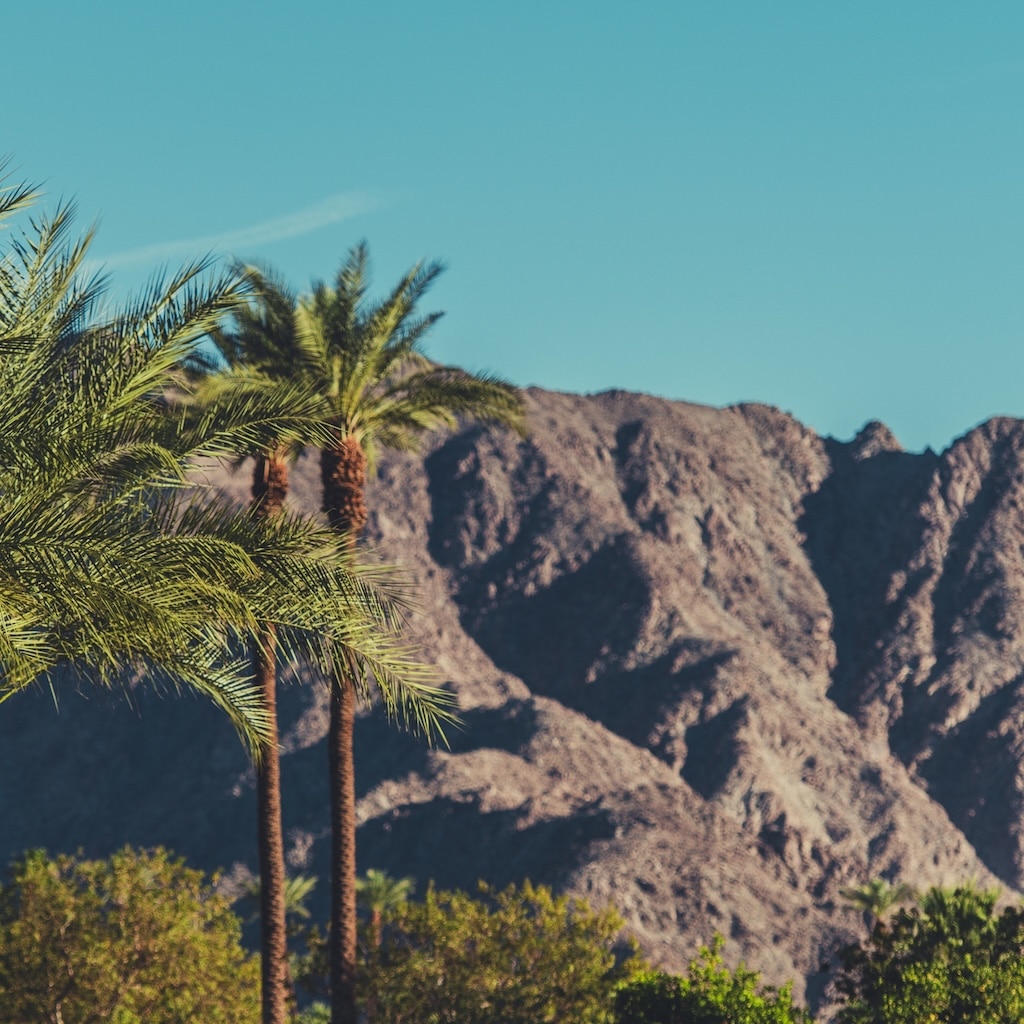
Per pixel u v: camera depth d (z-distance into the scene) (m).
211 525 25.92
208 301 25.88
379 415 53.97
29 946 73.44
